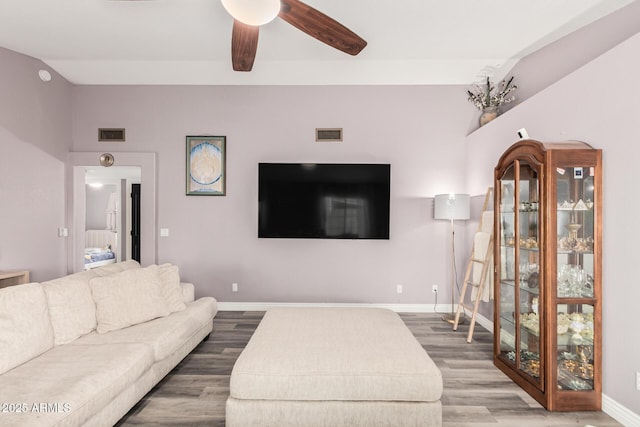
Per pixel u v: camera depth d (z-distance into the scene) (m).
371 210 3.96
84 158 4.02
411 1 2.57
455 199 3.59
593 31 2.70
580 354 2.10
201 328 2.89
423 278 4.08
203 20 2.90
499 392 2.28
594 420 1.97
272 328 2.29
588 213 2.10
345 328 2.30
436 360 2.78
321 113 4.07
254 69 3.86
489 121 3.70
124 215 6.52
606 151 2.05
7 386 1.57
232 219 4.10
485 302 3.58
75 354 1.95
